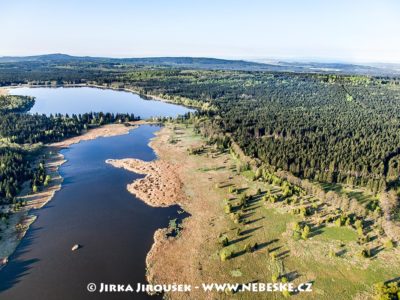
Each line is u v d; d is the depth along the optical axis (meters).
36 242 97.62
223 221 107.50
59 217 111.44
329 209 110.88
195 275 83.88
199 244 96.12
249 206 115.75
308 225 102.44
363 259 87.12
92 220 110.00
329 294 76.44
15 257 90.94
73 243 97.56
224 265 86.94
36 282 81.88
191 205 119.69
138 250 94.62
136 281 82.50
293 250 91.44
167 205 120.19
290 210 111.31
